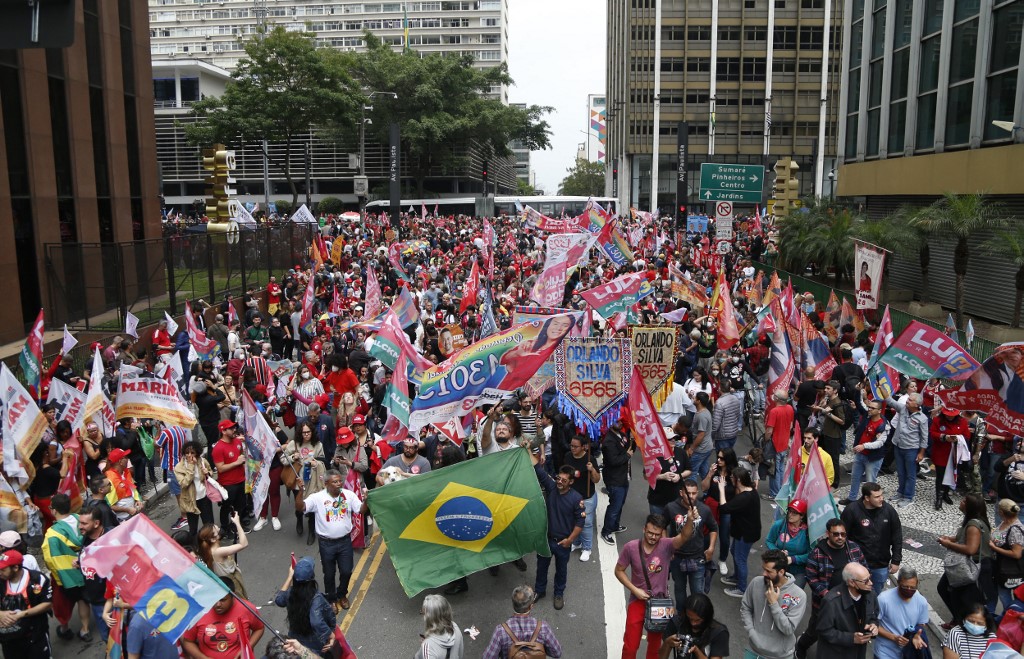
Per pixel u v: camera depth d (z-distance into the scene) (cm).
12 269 2053
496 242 4125
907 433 1212
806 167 8881
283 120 5184
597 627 895
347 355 1698
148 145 2922
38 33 723
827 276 3269
